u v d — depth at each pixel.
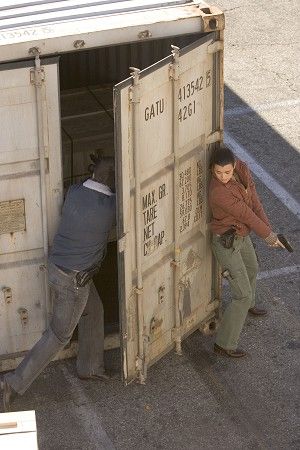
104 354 11.45
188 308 11.19
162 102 9.62
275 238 10.65
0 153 9.66
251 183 10.84
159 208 10.16
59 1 10.18
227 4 21.28
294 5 21.28
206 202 10.83
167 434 10.36
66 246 10.01
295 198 14.74
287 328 11.96
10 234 10.12
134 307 10.34
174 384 11.03
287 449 10.18
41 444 10.19
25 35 9.38
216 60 10.20
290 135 16.47
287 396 10.89
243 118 16.98
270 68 18.73
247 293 10.94
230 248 10.72
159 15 9.85
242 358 11.44
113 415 10.59
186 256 10.83
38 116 9.59
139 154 9.52
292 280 12.87
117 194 9.52
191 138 10.23
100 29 9.52
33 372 10.41
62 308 10.23
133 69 9.08
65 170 11.36
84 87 12.59
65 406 10.70
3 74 9.30
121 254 9.86
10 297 10.48
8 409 10.53
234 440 10.30
